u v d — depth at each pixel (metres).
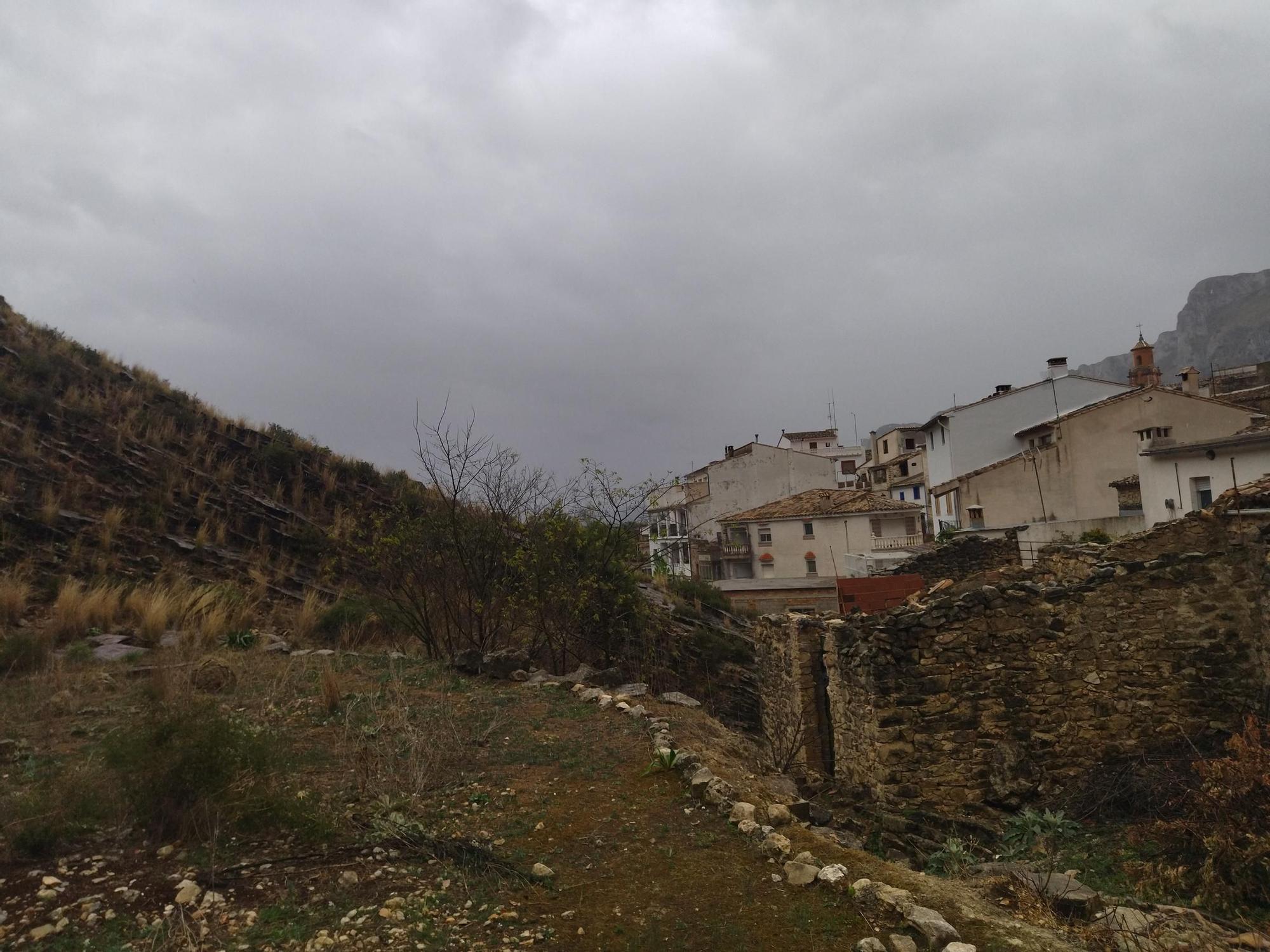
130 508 16.55
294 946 3.72
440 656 11.54
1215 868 5.61
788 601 29.34
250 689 8.54
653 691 13.94
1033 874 5.10
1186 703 8.41
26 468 16.02
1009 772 8.45
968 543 17.50
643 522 14.12
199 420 21.17
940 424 37.94
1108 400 29.23
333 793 5.70
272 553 17.45
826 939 3.82
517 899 4.25
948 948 3.61
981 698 8.62
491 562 12.30
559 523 12.77
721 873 4.58
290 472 20.61
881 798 8.52
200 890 4.22
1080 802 8.02
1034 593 8.76
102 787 5.21
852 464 70.38
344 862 4.65
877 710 8.64
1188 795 6.72
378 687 9.06
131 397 20.52
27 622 11.61
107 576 13.59
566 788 6.06
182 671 8.61
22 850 4.55
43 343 20.97
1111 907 4.66
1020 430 35.22
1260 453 15.81
